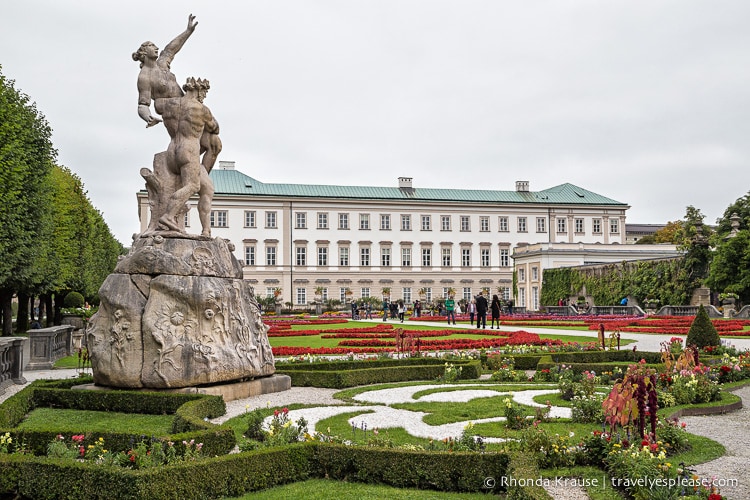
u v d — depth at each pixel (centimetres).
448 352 1992
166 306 1202
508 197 8306
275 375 1448
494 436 933
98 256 5062
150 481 632
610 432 796
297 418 1091
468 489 696
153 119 1367
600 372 1623
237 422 1040
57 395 1195
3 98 2572
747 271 3788
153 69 1374
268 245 7325
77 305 4141
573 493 681
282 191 7612
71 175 4412
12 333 3478
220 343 1254
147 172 1336
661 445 795
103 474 647
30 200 2939
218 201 7194
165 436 771
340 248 7556
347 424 1038
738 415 1129
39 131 3070
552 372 1579
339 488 715
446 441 799
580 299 5647
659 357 1819
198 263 1248
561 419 1032
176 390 1184
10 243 2678
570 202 8300
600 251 6688
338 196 7606
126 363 1199
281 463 738
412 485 720
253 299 1409
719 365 1559
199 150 1349
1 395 1379
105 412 1147
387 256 7719
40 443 830
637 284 5003
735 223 4238
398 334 1903
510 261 8069
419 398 1312
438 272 7850
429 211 7881
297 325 4006
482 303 3319
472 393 1363
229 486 692
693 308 4072
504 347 2227
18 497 688
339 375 1473
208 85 1346
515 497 612
